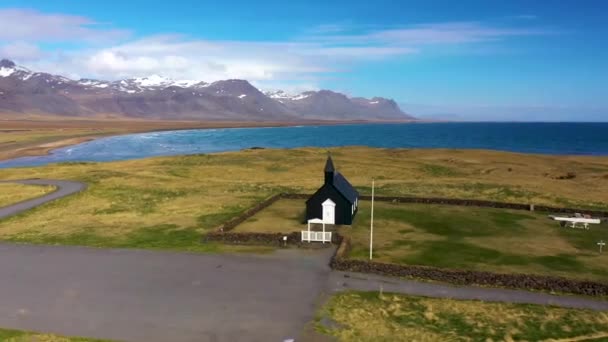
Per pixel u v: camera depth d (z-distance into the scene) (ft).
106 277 113.09
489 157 376.89
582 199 210.59
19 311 93.71
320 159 361.71
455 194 221.05
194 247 138.51
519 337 83.05
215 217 177.27
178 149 609.01
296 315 92.07
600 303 98.73
